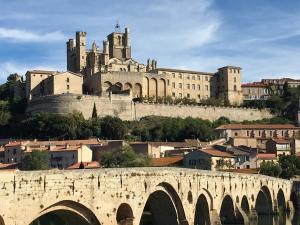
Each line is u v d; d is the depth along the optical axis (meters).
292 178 190.25
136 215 82.69
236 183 128.38
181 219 99.44
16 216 61.44
